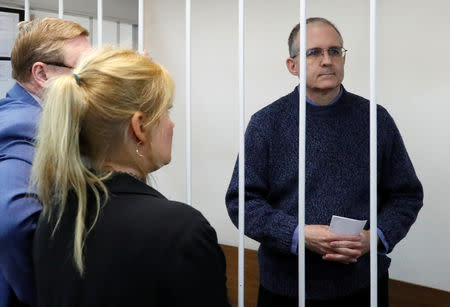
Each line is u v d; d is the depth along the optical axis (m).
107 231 0.80
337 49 1.55
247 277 3.44
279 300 1.61
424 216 3.08
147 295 0.78
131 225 0.80
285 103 1.60
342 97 1.57
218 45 3.81
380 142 1.53
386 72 3.13
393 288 3.16
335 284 1.52
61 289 0.82
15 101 1.18
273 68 3.59
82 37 1.23
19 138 1.08
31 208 1.00
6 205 0.98
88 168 0.87
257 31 3.64
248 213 1.52
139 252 0.78
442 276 3.05
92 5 3.46
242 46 1.27
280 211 1.51
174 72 4.09
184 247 0.79
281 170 1.56
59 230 0.85
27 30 1.22
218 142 3.91
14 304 1.12
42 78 1.19
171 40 4.07
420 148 3.05
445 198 2.99
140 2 1.47
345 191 1.52
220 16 3.77
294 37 1.67
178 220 0.81
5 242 0.99
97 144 0.86
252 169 1.57
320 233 1.41
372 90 1.08
